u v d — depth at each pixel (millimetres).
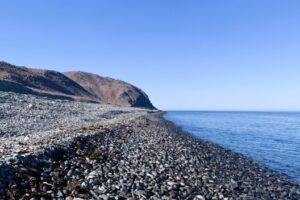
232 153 34344
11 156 12477
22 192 10133
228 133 63594
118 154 19781
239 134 62469
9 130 25562
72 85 161750
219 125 91688
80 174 13250
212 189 15031
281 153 37969
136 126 44750
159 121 75625
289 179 22922
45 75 150375
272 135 63250
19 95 59000
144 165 17547
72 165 14305
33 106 47375
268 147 43531
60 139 19828
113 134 29953
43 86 130500
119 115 67375
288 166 29172
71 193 10805
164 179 15133
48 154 14625
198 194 13633
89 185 11977
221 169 21875
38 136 22172
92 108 71062
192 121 109000
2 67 126562
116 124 40500
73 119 41062
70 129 28438
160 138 35344
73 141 19312
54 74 158875
